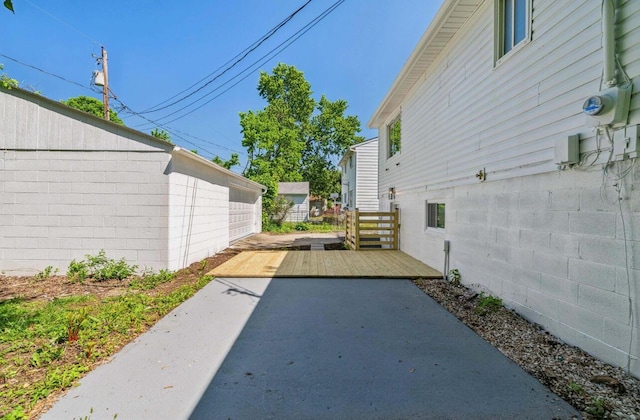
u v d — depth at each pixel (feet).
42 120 20.40
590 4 9.20
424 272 20.47
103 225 20.40
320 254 28.50
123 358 9.25
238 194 41.78
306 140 106.01
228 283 18.17
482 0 15.25
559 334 10.35
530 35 11.84
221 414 6.77
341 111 107.96
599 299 8.84
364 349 9.87
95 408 6.93
